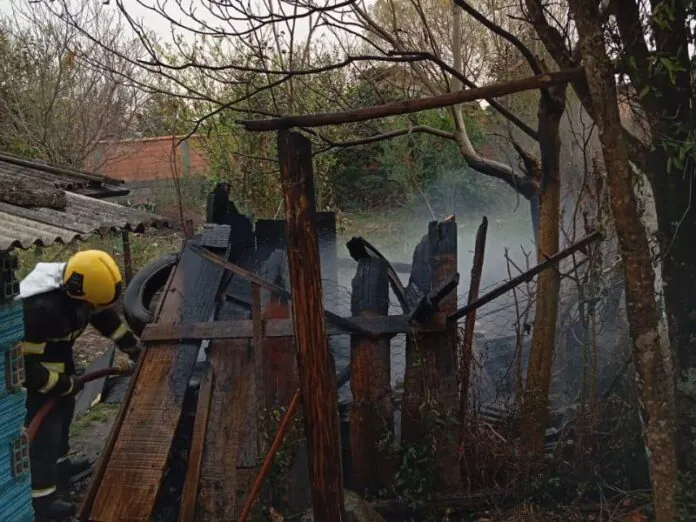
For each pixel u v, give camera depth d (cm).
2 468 299
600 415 368
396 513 366
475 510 365
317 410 272
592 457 364
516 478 367
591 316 380
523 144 705
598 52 221
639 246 229
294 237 264
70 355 442
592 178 436
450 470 369
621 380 378
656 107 279
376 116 251
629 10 270
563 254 348
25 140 1101
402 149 1256
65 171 415
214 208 545
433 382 377
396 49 405
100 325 482
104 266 430
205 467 353
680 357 302
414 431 376
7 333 301
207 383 380
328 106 709
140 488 338
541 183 385
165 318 417
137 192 1349
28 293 411
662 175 294
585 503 359
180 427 390
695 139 262
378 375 380
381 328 380
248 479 349
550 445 391
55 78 1096
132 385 378
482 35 565
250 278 386
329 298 548
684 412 299
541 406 373
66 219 266
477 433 384
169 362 385
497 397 413
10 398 305
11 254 299
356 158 1360
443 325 382
